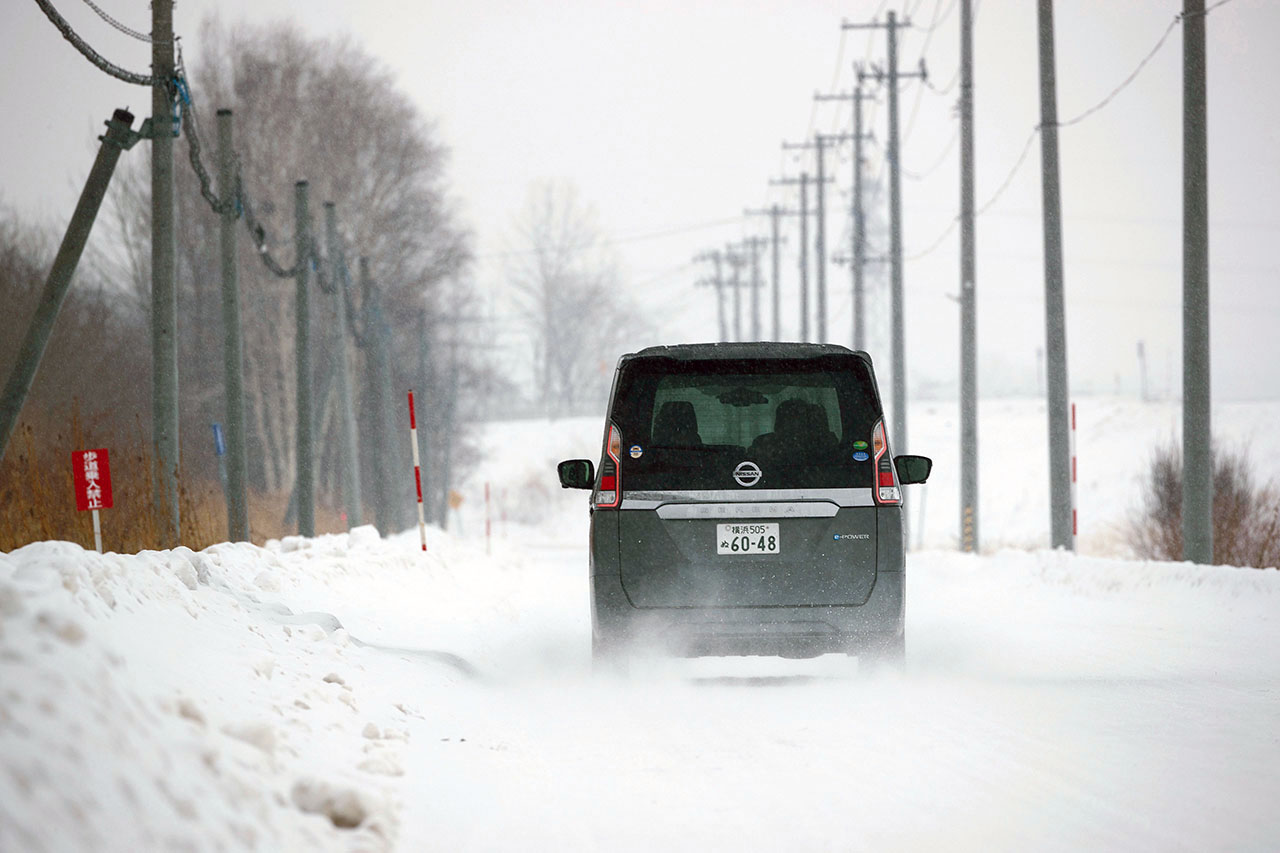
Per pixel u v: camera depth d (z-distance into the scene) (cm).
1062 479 9381
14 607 1664
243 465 8344
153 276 7050
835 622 3127
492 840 1803
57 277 6475
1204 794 2055
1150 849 1755
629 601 3133
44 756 1391
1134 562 6488
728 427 3441
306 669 2692
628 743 2512
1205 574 5769
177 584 2708
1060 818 1919
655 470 3155
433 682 3089
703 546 3127
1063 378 9431
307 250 10781
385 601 4844
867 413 3181
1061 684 3262
